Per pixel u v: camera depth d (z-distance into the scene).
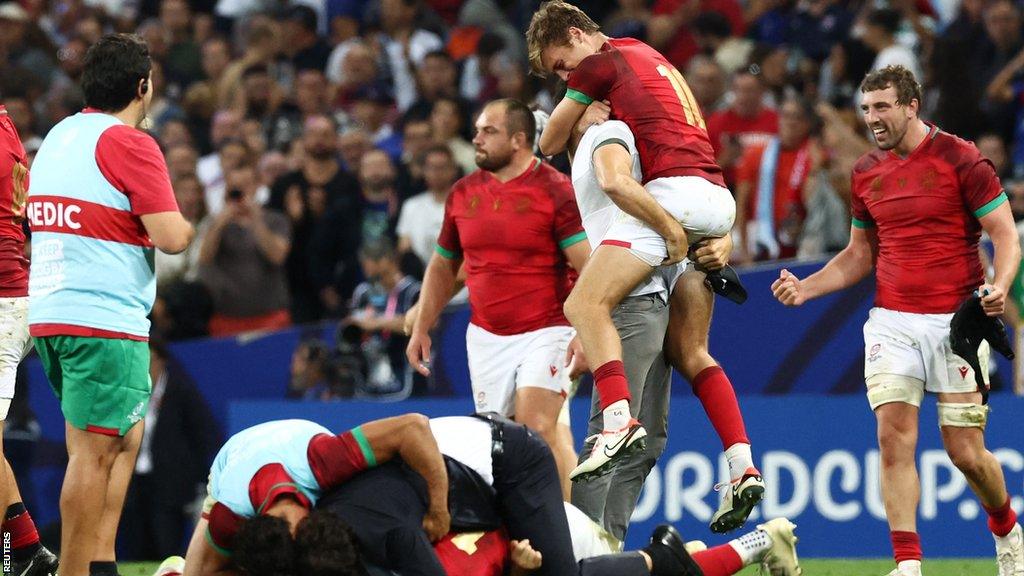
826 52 36.28
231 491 14.00
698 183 15.73
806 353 25.72
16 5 43.75
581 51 16.50
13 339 16.94
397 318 26.33
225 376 26.80
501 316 19.97
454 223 20.27
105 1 45.25
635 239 15.65
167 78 39.75
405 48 38.38
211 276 29.73
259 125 35.62
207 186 34.78
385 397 26.12
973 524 24.16
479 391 20.36
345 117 35.94
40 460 26.52
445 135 32.25
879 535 24.42
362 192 31.30
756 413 24.67
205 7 43.19
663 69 16.20
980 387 17.97
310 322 30.91
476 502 14.85
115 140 16.48
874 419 24.61
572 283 20.11
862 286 25.59
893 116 17.81
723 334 25.77
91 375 16.47
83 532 16.50
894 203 18.02
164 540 26.12
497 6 39.28
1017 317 25.28
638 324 16.73
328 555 13.16
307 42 39.62
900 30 35.88
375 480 14.27
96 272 16.44
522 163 19.88
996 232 17.67
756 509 24.52
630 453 15.41
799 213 28.39
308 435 14.39
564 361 19.92
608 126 15.82
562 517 15.12
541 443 15.19
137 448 17.08
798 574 16.44
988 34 33.66
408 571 14.09
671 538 15.70
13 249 17.00
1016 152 31.64
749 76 30.27
